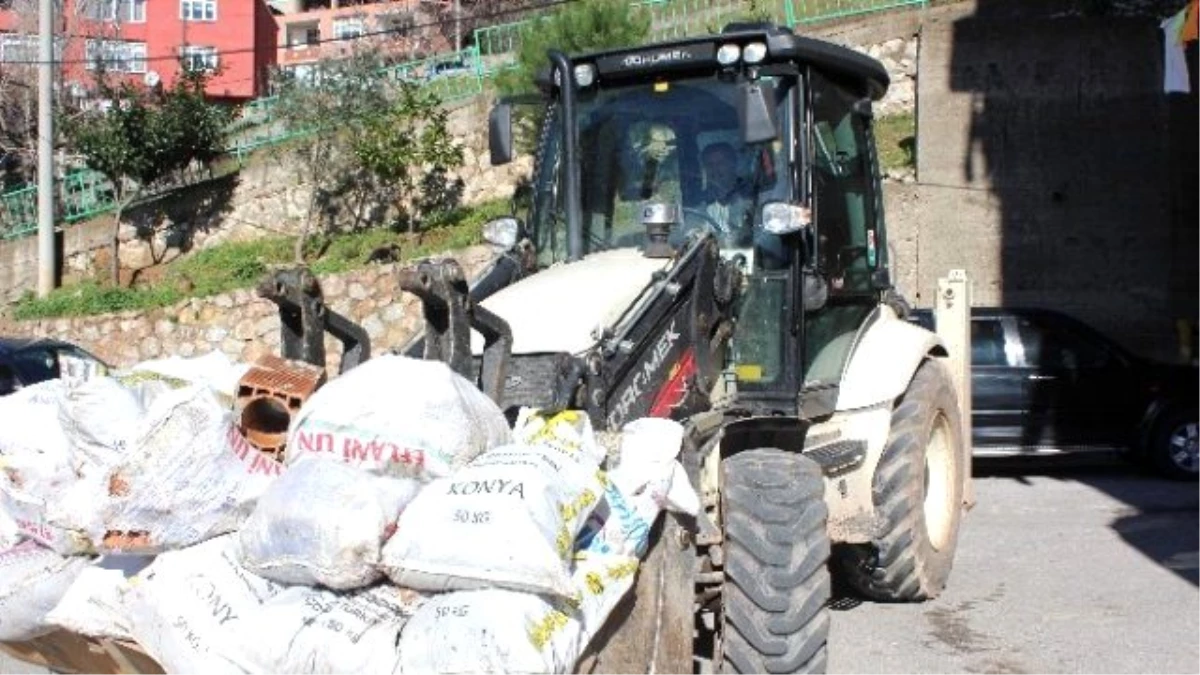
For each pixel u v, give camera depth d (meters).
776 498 5.61
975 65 18.80
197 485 4.29
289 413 4.71
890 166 19.97
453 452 4.30
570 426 4.61
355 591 4.09
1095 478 13.34
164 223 25.28
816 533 5.62
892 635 7.47
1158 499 11.81
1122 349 13.31
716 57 6.74
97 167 25.00
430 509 4.07
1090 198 18.52
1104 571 8.96
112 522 4.27
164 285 23.78
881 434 7.44
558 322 5.66
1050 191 18.59
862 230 7.59
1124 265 18.41
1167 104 18.34
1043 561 9.30
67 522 4.32
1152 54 18.42
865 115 7.65
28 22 34.28
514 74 20.64
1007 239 18.67
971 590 8.48
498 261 6.77
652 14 23.53
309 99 23.75
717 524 5.82
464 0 40.34
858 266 7.47
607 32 19.66
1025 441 13.16
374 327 21.25
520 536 3.95
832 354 7.23
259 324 21.95
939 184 18.88
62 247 25.61
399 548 4.02
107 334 22.55
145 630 4.11
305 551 4.01
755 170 6.69
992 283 18.70
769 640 5.45
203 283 23.28
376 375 4.41
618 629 4.61
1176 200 18.33
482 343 5.60
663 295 5.80
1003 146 18.70
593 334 5.52
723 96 6.80
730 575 5.55
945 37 18.92
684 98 6.87
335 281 21.44
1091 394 13.15
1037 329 13.32
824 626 5.51
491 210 23.25
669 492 4.91
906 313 8.57
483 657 3.81
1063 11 19.89
